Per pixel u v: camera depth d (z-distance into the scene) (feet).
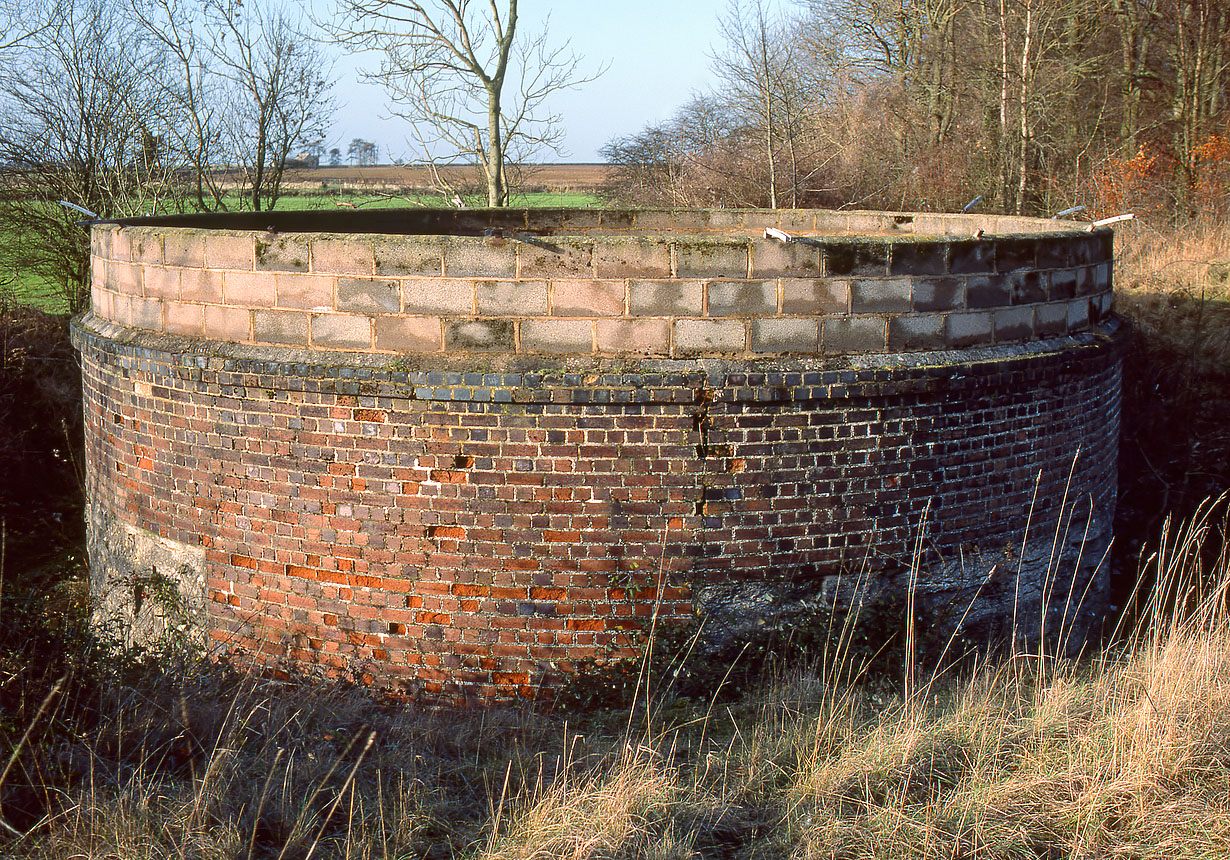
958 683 20.44
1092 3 83.51
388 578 20.99
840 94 92.48
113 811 13.56
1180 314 42.75
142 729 16.44
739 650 21.01
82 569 35.06
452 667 20.94
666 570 20.56
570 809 14.38
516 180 76.74
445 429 20.24
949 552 22.48
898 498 21.63
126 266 23.40
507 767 16.26
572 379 19.72
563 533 20.36
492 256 19.72
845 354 20.70
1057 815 14.47
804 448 20.75
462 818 15.05
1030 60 76.79
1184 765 15.21
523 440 20.11
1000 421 22.72
